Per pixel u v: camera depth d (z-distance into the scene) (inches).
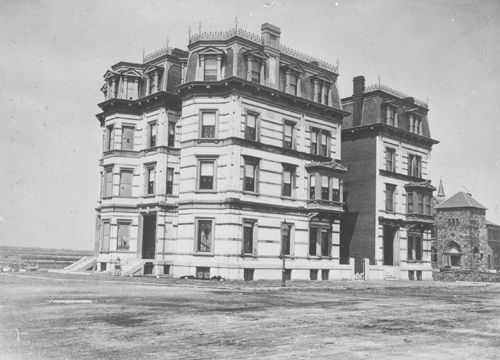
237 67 1598.2
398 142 2119.8
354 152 2092.8
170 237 1712.6
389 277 2020.2
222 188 1557.6
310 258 1752.0
